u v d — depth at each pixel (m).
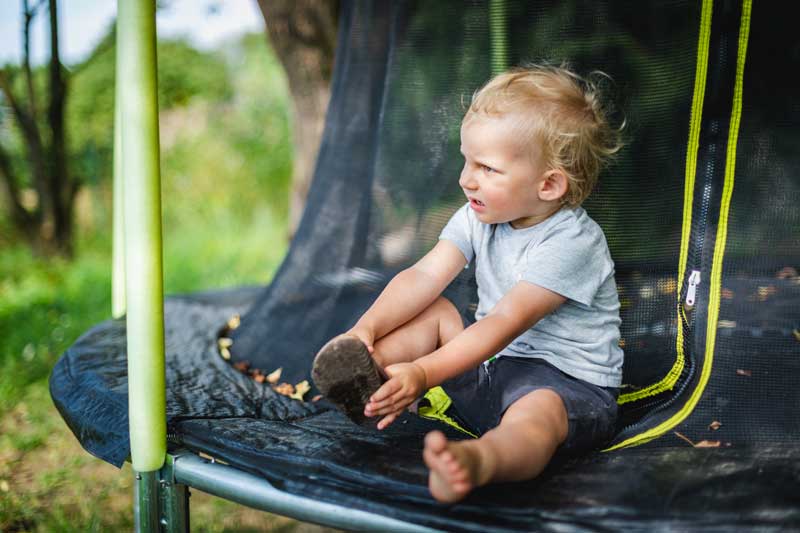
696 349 1.61
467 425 1.44
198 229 5.60
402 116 1.91
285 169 6.08
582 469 1.19
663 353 1.65
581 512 1.06
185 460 1.34
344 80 2.00
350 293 1.92
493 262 1.39
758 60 1.71
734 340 1.61
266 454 1.26
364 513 1.15
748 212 1.72
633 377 1.62
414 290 1.36
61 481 2.16
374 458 1.22
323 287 1.95
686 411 1.47
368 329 1.28
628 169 1.77
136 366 1.31
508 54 1.82
